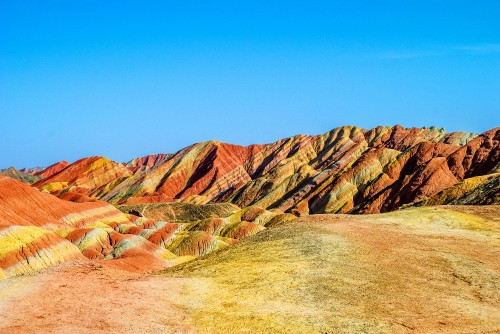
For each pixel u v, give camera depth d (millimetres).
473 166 186250
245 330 27141
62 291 30109
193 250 144625
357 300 32438
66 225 137250
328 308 31000
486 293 34219
